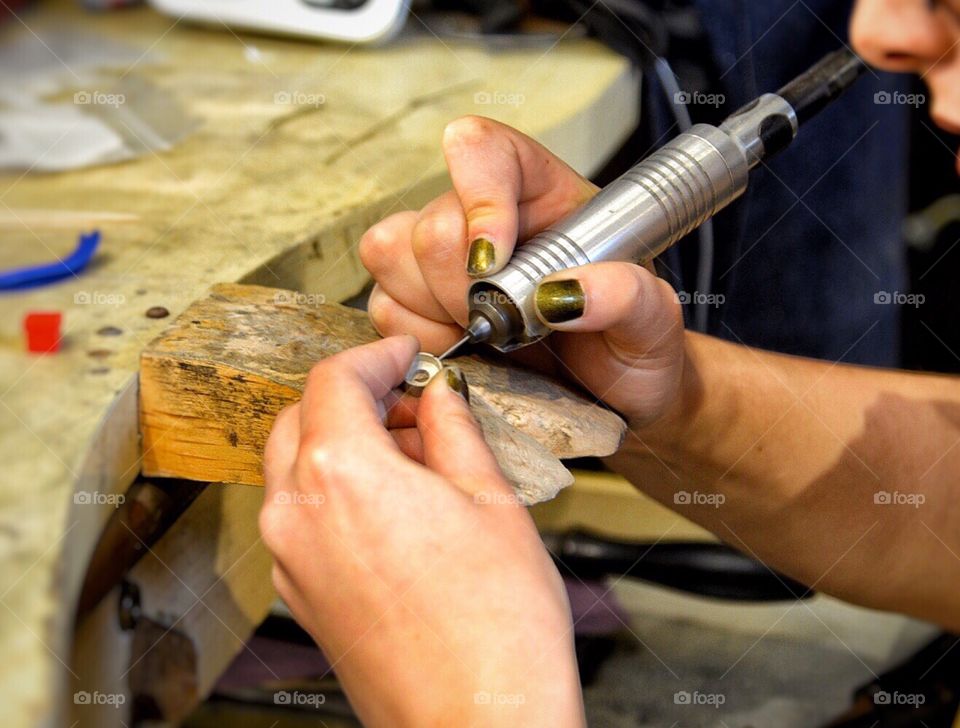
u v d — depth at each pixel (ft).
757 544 2.58
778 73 3.34
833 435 2.44
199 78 3.08
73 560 1.27
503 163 1.80
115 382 1.57
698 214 1.75
